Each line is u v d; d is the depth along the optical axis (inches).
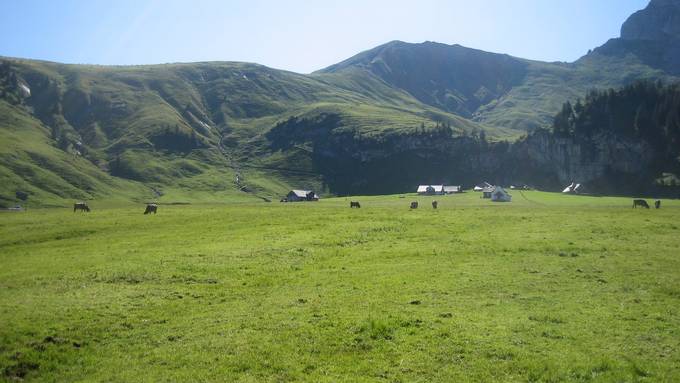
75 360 808.9
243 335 884.6
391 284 1224.8
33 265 1535.4
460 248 1680.6
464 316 961.5
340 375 723.4
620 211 2854.3
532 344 818.2
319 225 2252.7
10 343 856.3
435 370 732.7
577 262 1439.5
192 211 3053.6
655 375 701.3
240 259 1555.1
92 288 1218.0
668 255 1526.8
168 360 789.9
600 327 894.4
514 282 1221.7
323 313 999.0
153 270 1401.3
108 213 2960.1
